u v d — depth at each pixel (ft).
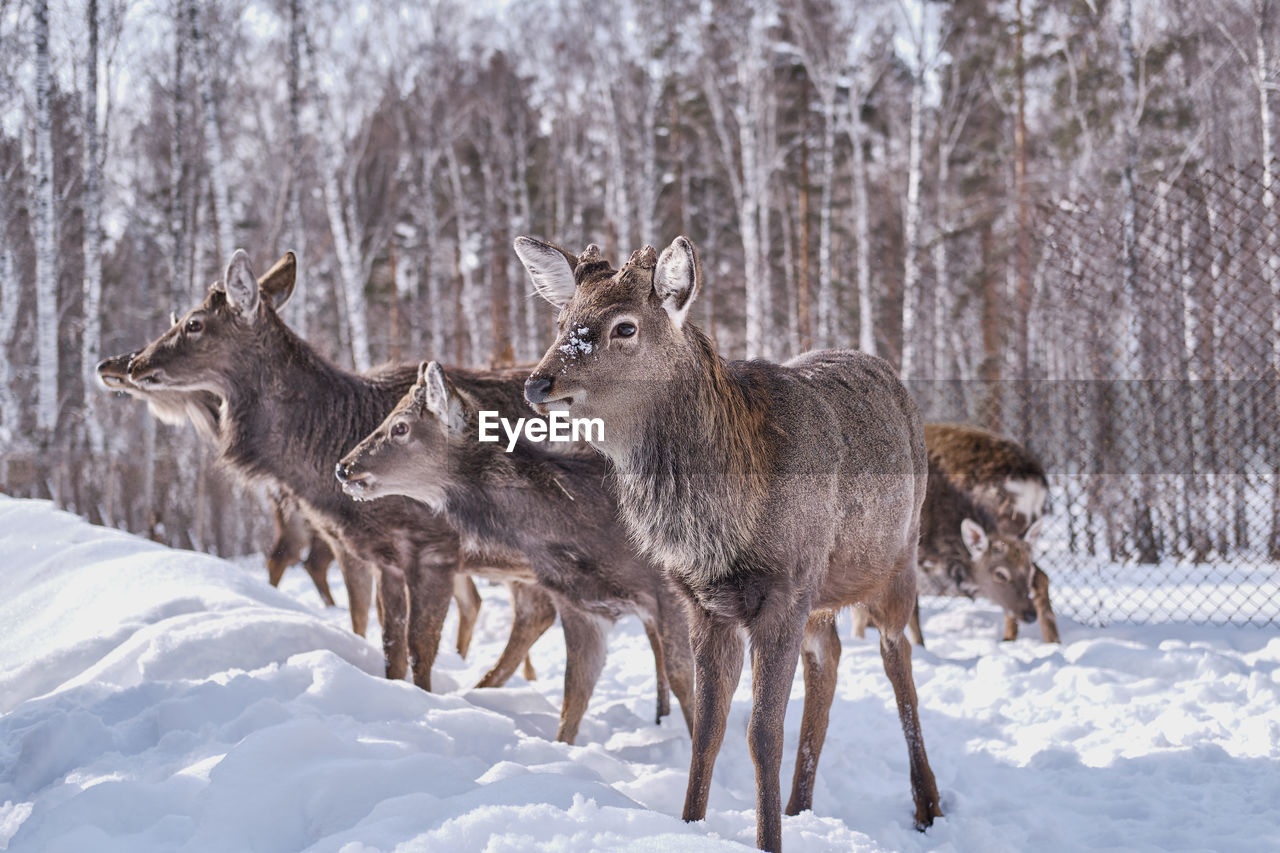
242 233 80.64
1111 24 60.54
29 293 73.36
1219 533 34.40
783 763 14.33
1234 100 60.44
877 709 17.35
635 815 9.13
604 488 14.49
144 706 13.05
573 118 93.66
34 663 15.29
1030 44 71.82
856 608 23.99
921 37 60.54
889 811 12.64
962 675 19.75
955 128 83.51
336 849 8.49
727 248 102.27
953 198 85.97
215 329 18.28
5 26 57.16
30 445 48.29
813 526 10.43
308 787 9.89
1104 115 60.85
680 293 9.68
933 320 80.38
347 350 92.53
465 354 105.29
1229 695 16.67
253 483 19.16
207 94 53.72
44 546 21.15
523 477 15.03
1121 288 34.37
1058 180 67.72
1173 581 31.01
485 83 93.50
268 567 27.76
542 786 10.00
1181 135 63.31
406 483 15.55
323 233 91.71
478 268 108.99
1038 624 25.02
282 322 18.84
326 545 28.02
